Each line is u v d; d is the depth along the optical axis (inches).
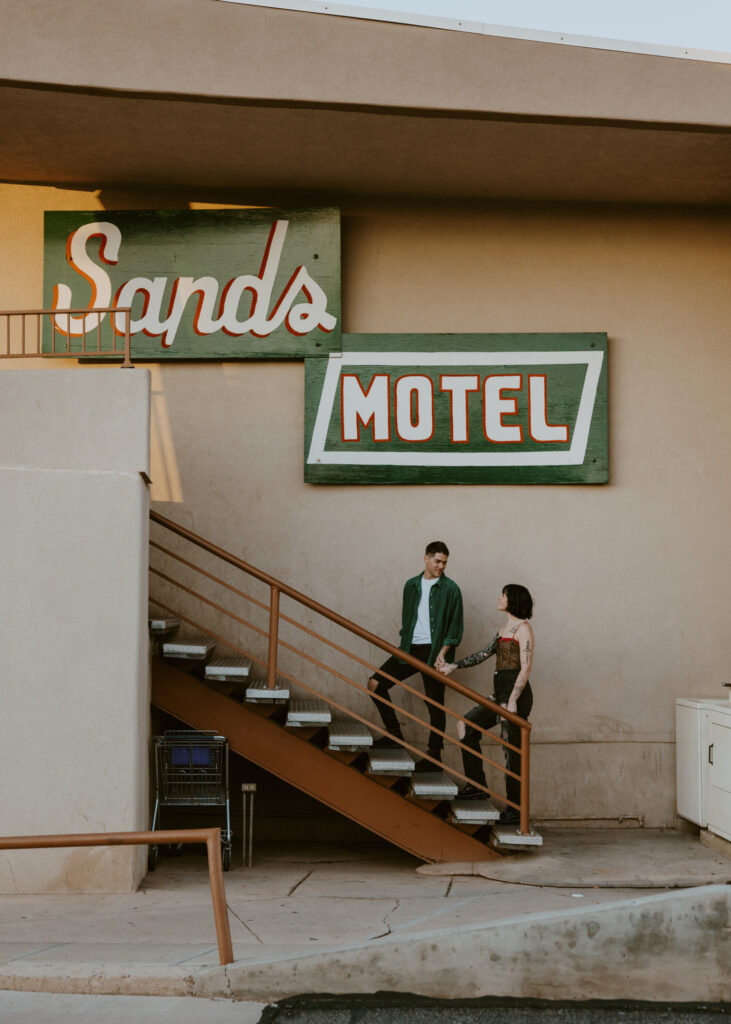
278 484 343.9
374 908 236.1
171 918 224.4
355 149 316.2
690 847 303.0
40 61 277.9
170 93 281.6
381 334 344.5
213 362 346.9
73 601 253.8
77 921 221.1
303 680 337.1
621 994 171.9
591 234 348.8
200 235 344.8
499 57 289.0
